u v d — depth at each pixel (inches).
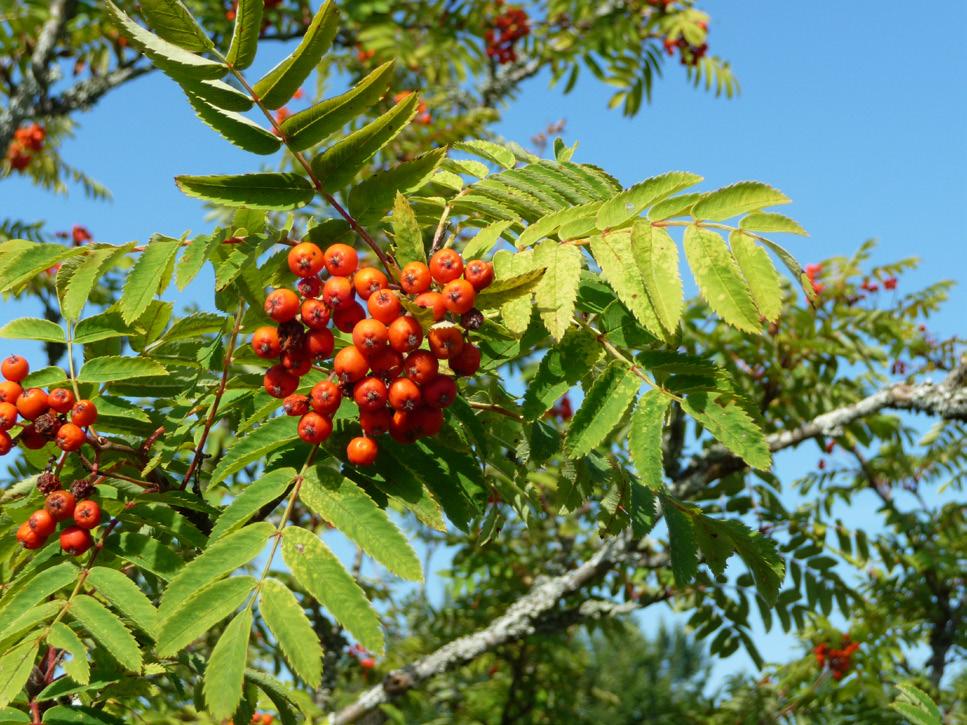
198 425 18.6
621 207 16.3
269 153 16.2
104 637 15.3
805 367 41.8
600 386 16.7
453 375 17.4
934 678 46.8
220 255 17.6
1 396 17.2
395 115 16.2
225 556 14.3
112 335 18.4
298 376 15.9
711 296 15.5
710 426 16.2
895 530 45.2
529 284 15.6
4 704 15.1
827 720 43.9
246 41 15.5
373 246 16.5
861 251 44.4
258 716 24.5
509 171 18.6
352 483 15.1
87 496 16.8
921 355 44.2
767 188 15.9
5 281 17.1
